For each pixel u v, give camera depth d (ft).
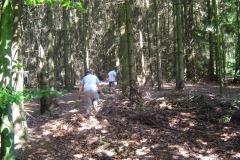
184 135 25.35
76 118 30.19
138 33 70.59
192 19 82.79
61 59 97.71
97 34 98.12
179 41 45.09
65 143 24.07
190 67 85.76
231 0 65.98
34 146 23.40
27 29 69.82
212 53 81.10
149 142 24.00
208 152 22.02
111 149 22.95
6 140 12.92
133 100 33.17
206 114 29.55
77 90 73.36
